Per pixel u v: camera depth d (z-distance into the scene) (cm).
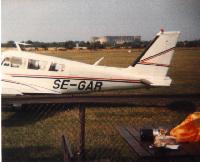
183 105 816
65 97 314
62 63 885
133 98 307
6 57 852
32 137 552
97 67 912
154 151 290
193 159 332
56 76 882
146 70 923
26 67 862
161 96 308
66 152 274
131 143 316
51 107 782
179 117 732
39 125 630
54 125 631
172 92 1140
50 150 489
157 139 298
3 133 568
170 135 325
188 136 314
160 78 927
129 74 921
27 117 698
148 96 310
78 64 900
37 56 874
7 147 500
